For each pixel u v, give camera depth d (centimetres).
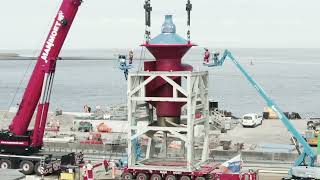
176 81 4891
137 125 4850
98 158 6216
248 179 4625
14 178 3897
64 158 5222
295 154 6216
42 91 5191
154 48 4844
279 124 9394
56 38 5194
